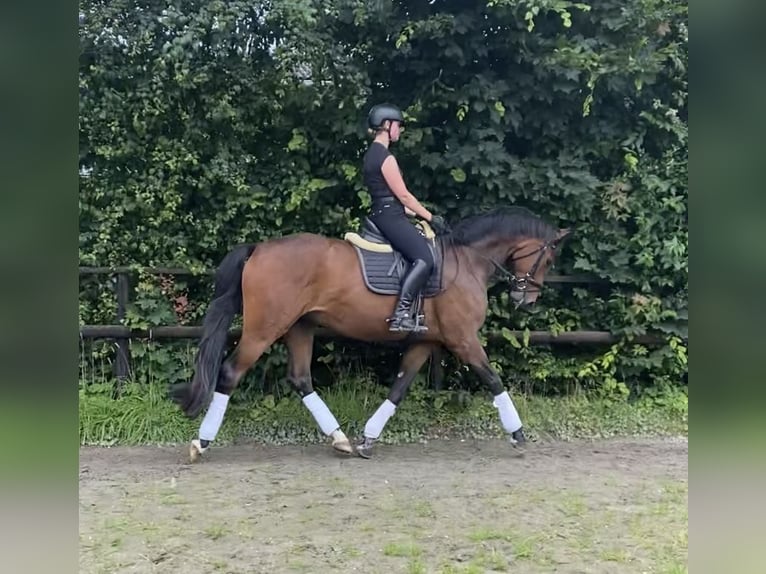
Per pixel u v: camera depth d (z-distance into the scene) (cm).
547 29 585
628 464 493
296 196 567
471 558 332
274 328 469
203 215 591
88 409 538
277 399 590
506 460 502
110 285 578
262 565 323
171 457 503
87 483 439
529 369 612
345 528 368
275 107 572
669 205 592
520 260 513
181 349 582
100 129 565
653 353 610
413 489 432
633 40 586
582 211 605
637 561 330
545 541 353
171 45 538
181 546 343
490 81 579
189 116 569
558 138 613
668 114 603
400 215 479
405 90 604
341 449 504
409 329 475
